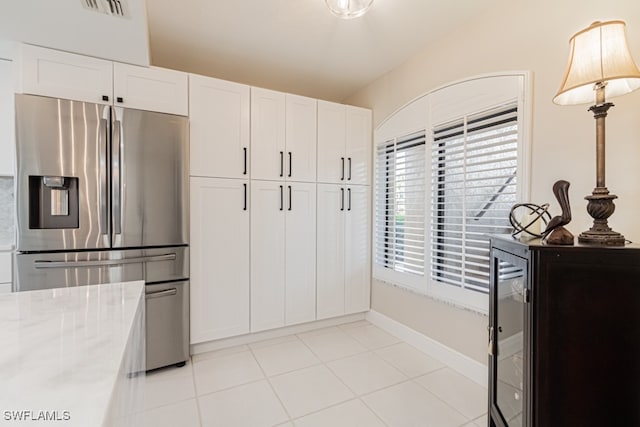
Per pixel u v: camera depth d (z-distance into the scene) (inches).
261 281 103.4
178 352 87.7
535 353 40.9
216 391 76.2
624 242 43.0
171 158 86.0
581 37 44.7
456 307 87.7
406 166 105.4
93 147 76.2
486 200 78.5
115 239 79.0
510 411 51.2
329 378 82.4
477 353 81.8
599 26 42.9
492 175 77.4
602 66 42.1
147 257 82.5
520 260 45.1
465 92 83.6
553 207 65.8
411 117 102.9
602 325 39.9
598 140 44.8
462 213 84.2
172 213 86.4
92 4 60.0
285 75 118.9
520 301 46.0
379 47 98.1
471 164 81.6
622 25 42.6
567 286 40.3
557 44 65.5
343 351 98.4
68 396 18.2
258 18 83.6
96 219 76.9
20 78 72.3
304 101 110.7
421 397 74.4
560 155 64.9
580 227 61.6
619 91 47.0
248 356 94.4
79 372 21.1
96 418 16.4
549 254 40.4
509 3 74.4
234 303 98.9
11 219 95.0
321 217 114.7
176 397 73.5
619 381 39.6
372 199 124.3
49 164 72.2
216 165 95.0
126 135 79.9
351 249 121.3
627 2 55.0
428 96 95.4
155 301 84.1
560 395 40.4
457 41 87.6
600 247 40.3
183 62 108.9
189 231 90.4
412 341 103.0
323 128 114.7
